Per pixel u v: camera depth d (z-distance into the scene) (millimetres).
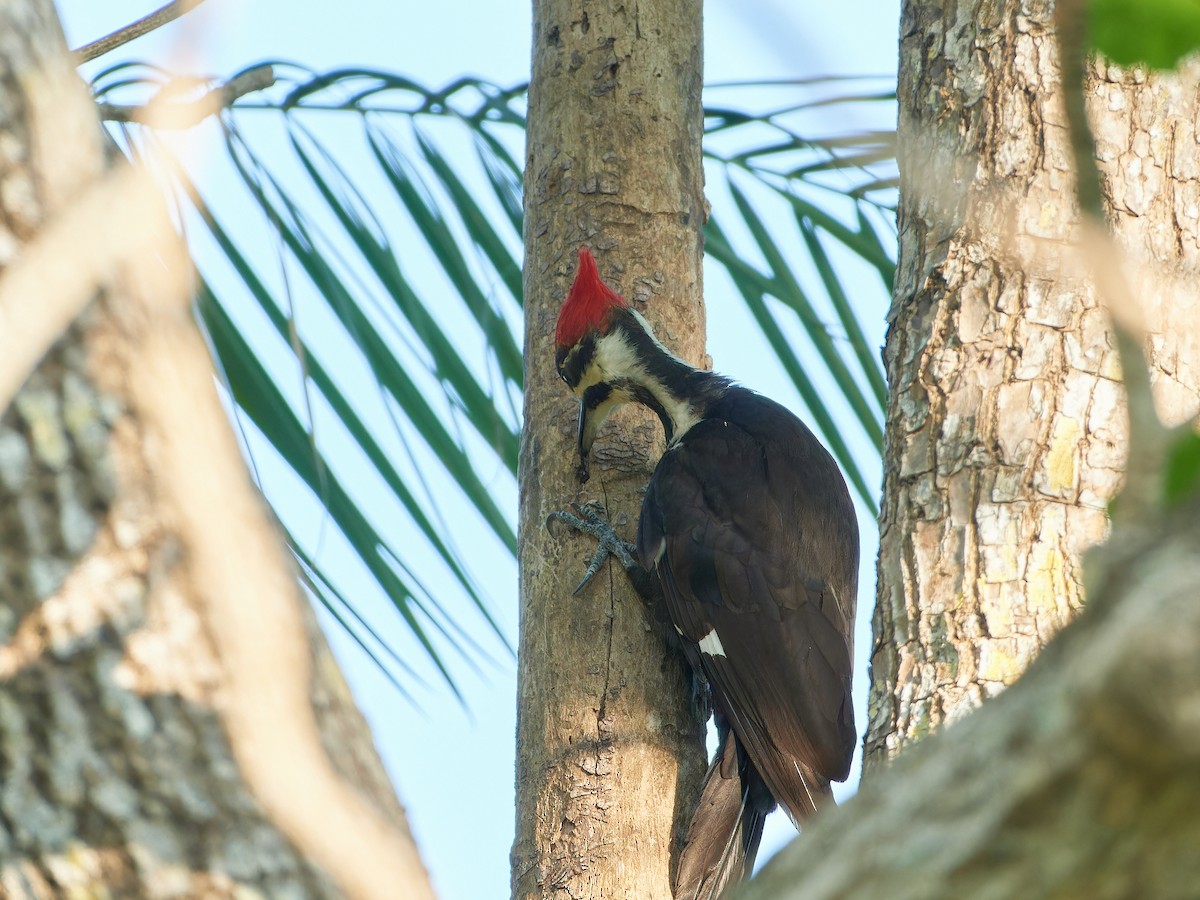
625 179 10039
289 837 4086
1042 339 6887
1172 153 7051
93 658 4055
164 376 4285
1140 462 2680
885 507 7125
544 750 8797
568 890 8281
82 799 3998
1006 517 6695
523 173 10297
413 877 4105
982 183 7156
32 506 4066
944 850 2676
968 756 2727
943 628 6633
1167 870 2455
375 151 9516
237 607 4188
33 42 4301
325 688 4359
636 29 10164
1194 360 6746
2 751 3990
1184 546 2352
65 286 3666
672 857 8586
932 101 7453
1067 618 6246
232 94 4973
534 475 9852
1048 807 2512
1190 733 2170
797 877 2916
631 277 10070
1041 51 7219
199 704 4109
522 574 9648
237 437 4500
